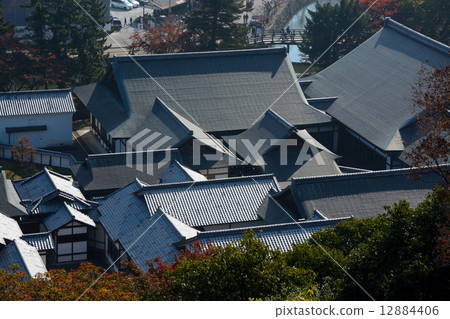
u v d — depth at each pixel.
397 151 65.12
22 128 72.00
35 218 54.09
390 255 32.06
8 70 81.56
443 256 30.20
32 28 84.56
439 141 34.38
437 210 32.19
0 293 32.34
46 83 83.50
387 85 73.00
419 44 75.75
